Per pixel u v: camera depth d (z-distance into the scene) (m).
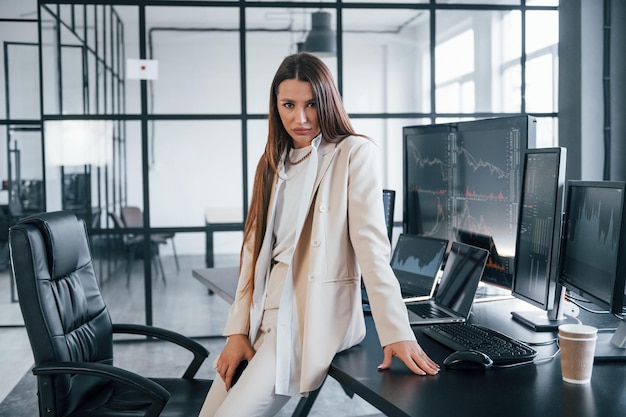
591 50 5.50
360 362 1.79
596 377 1.64
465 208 2.73
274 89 1.87
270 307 1.89
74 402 2.24
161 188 5.52
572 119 5.62
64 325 2.29
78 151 5.44
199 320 5.57
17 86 6.53
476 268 2.34
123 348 5.20
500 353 1.77
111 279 5.51
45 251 2.26
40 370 2.11
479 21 5.71
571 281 2.12
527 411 1.39
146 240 5.53
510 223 2.46
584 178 5.54
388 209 3.03
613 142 5.55
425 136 2.99
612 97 5.53
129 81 5.45
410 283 2.73
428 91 5.71
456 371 1.69
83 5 5.38
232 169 5.59
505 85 5.76
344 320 1.82
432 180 2.95
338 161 1.82
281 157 1.93
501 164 2.50
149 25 5.44
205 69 5.52
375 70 5.66
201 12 5.48
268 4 5.53
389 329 1.69
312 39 5.59
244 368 2.00
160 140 5.51
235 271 3.48
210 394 1.99
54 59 5.38
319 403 3.87
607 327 2.20
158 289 5.55
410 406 1.43
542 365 1.74
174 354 5.02
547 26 5.76
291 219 1.89
